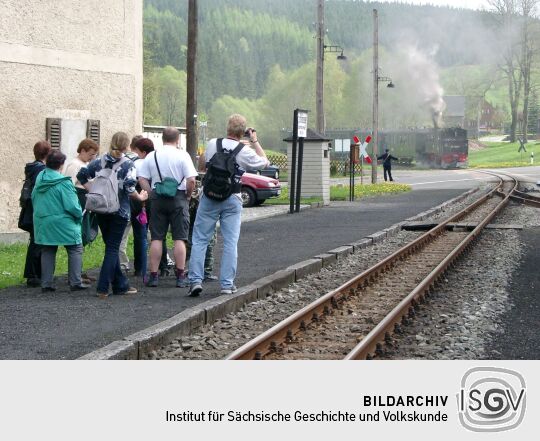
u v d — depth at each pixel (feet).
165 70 437.99
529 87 409.49
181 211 40.24
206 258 43.55
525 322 35.91
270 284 42.60
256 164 38.27
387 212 95.14
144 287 41.37
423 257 57.41
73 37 65.46
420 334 33.17
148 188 39.47
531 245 64.90
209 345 30.73
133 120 70.33
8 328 31.71
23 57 61.93
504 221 85.71
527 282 46.93
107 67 68.03
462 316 36.88
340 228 75.36
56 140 64.18
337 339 31.91
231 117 38.32
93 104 67.10
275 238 66.80
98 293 38.22
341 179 192.13
